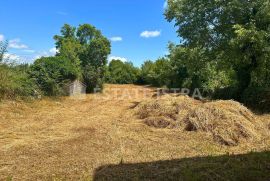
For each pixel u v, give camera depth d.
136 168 6.49
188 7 19.12
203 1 18.56
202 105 10.52
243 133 8.76
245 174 5.90
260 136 9.00
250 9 17.02
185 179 5.78
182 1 19.31
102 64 31.47
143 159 7.11
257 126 9.74
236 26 15.65
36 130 10.28
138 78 54.00
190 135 9.12
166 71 29.33
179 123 10.12
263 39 15.40
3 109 13.43
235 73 19.47
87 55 31.03
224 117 9.37
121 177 6.00
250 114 10.38
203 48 19.28
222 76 21.77
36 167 6.63
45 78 18.59
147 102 13.00
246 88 16.58
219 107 10.03
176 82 27.00
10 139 9.01
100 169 6.48
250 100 15.48
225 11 17.56
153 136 9.20
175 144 8.36
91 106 16.86
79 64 27.06
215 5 18.06
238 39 15.46
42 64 19.31
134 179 5.88
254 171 6.04
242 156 7.10
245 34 15.22
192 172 6.09
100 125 10.85
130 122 11.30
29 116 12.87
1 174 6.25
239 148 7.96
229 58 17.70
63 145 8.28
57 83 20.05
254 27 15.55
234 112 9.98
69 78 21.78
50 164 6.81
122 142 8.56
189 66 20.84
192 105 11.80
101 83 29.19
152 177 5.96
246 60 16.06
